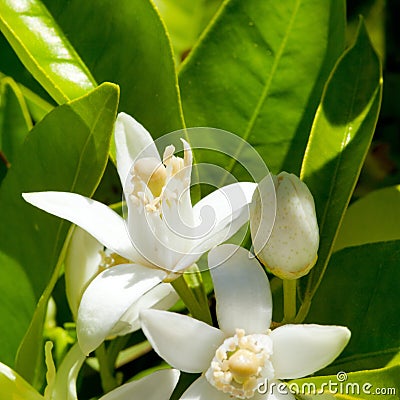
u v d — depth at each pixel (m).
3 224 0.30
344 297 0.29
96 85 0.30
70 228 0.29
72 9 0.30
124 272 0.27
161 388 0.27
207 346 0.26
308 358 0.26
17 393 0.27
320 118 0.30
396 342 0.29
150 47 0.30
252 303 0.27
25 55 0.29
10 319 0.30
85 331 0.26
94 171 0.28
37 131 0.29
